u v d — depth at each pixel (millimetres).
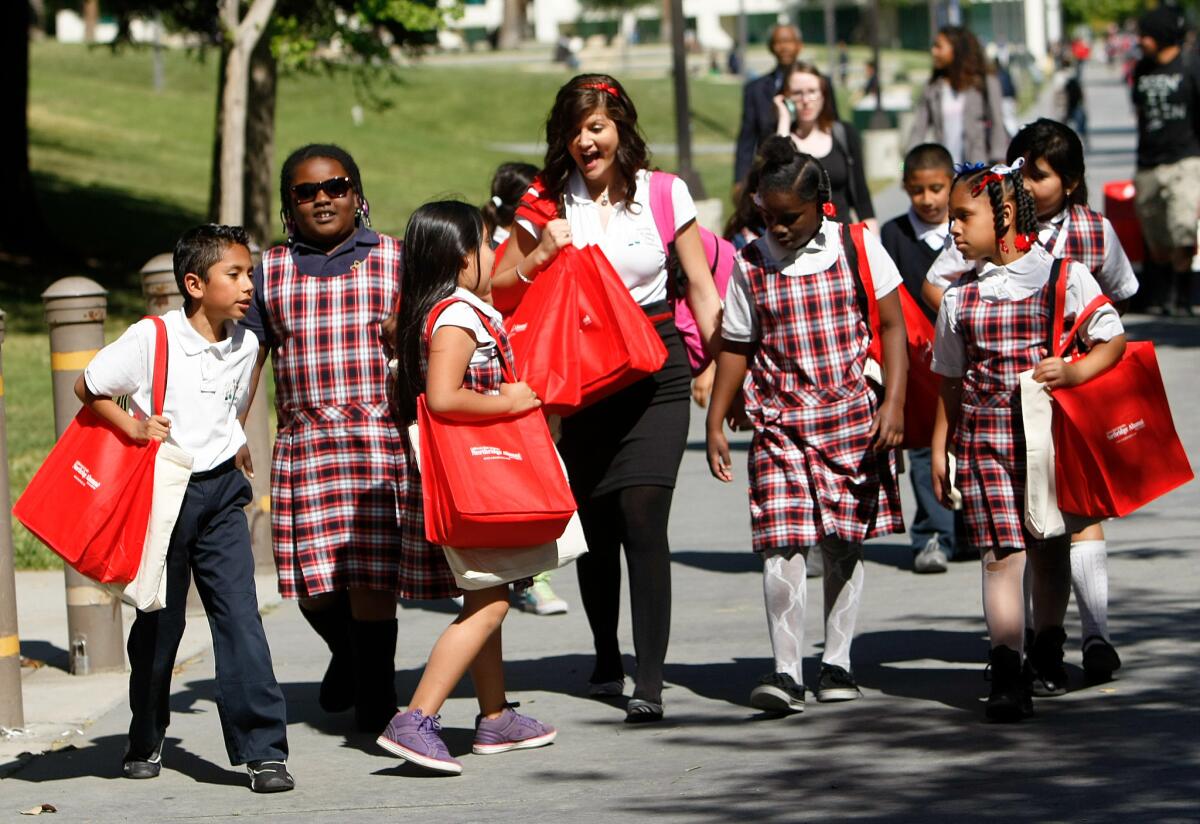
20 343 44750
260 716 13094
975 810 11492
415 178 90562
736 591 19688
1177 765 12164
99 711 15883
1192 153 36656
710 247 15867
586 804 12289
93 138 94938
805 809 11805
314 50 51656
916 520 20297
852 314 14281
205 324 13164
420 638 18516
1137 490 13609
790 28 26453
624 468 14547
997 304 13703
